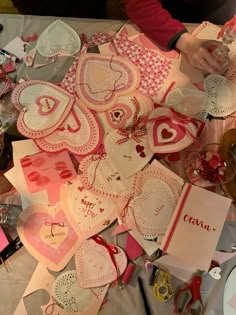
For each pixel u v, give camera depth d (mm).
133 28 804
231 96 759
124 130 738
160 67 776
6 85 775
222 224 686
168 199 702
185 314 662
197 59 764
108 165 721
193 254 674
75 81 771
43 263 686
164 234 686
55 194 712
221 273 679
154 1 788
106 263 682
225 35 772
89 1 1139
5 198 718
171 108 746
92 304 667
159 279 672
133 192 707
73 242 693
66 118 750
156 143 727
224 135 732
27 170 724
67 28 805
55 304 669
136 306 666
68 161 727
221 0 1000
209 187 710
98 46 790
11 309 670
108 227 701
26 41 802
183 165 723
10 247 694
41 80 779
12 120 758
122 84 767
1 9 1227
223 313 665
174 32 772
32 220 703
